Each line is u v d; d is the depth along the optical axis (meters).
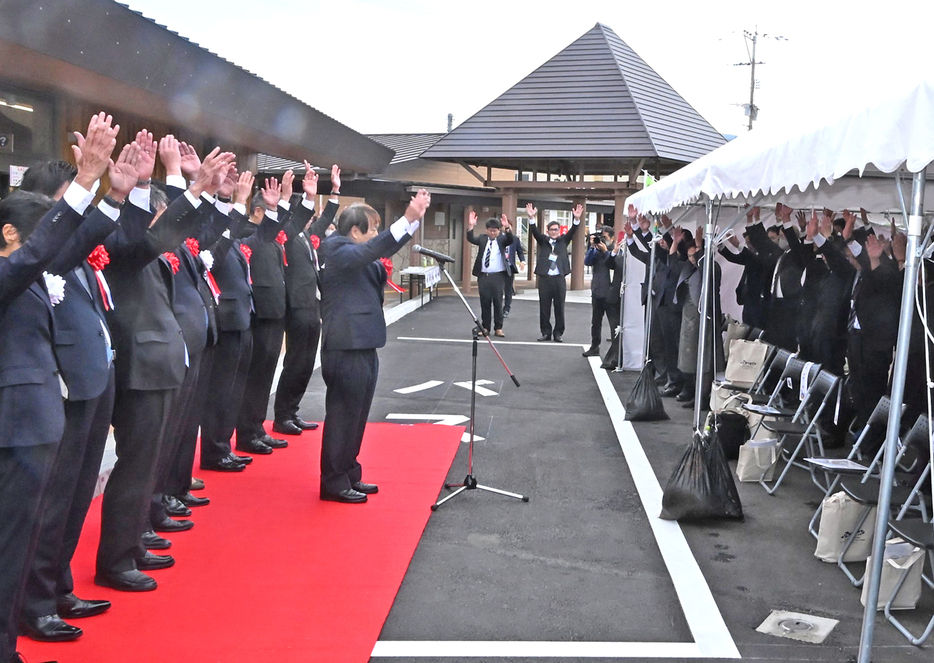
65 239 3.08
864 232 8.10
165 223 4.08
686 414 9.19
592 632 4.11
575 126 22.19
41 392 3.31
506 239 15.47
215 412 6.45
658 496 6.23
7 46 5.71
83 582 4.41
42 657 3.63
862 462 5.45
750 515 5.92
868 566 4.37
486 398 9.98
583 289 27.75
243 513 5.60
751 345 8.49
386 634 4.02
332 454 5.83
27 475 3.28
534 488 6.46
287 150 12.01
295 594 4.37
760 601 4.52
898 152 3.21
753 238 9.62
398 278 23.70
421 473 6.70
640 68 24.12
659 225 11.00
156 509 5.15
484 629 4.11
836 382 6.23
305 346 7.67
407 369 11.91
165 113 8.37
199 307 5.00
